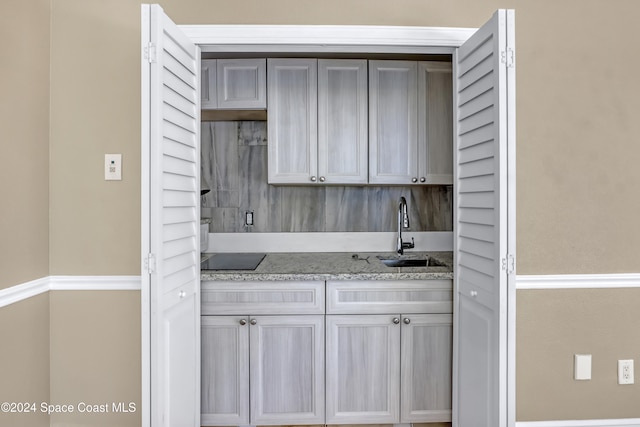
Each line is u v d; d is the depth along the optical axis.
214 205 3.07
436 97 2.79
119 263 2.01
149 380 1.59
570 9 2.08
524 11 2.07
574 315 2.09
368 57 2.78
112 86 2.01
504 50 1.63
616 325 2.10
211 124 3.08
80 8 2.01
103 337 2.01
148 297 1.59
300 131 2.75
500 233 1.65
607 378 2.10
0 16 1.66
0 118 1.66
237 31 2.04
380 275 2.25
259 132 3.07
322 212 3.08
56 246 2.00
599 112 2.09
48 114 1.99
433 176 2.79
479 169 1.84
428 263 2.82
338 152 2.76
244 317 2.25
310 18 2.06
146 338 1.59
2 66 1.67
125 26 2.02
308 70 2.74
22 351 1.80
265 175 3.07
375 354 2.28
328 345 2.26
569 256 2.08
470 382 1.97
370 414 2.28
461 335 2.08
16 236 1.76
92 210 2.01
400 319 2.27
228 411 2.26
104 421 2.02
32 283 1.86
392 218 3.07
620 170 2.10
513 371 1.66
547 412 2.09
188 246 1.93
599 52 2.09
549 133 2.07
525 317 2.07
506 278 1.65
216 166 3.07
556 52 2.08
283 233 3.04
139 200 2.02
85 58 2.01
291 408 2.27
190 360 1.98
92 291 2.01
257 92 2.73
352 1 2.07
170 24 1.70
